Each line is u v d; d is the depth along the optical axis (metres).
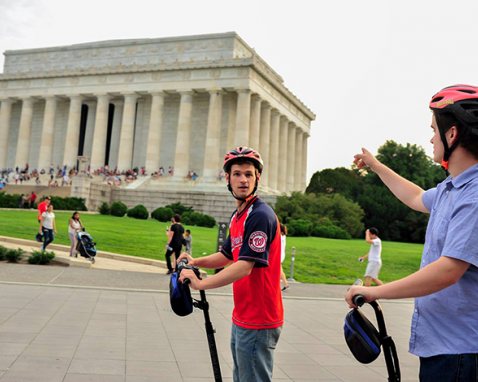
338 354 10.34
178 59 85.00
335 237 59.72
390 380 3.76
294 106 93.94
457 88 3.66
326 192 88.62
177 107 85.44
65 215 50.56
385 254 40.16
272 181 84.06
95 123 83.56
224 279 4.45
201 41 84.00
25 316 11.77
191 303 4.57
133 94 81.19
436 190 4.09
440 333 3.42
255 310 4.72
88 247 24.47
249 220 4.69
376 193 85.56
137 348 9.63
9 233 31.94
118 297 15.71
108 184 71.69
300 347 10.81
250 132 77.94
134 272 23.08
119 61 89.06
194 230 46.88
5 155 90.38
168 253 22.86
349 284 25.73
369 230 21.91
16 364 8.04
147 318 12.69
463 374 3.25
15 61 97.81
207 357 9.34
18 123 96.00
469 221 3.24
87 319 11.99
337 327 13.38
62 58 93.88
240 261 4.53
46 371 7.80
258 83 77.19
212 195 66.94
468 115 3.43
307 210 66.69
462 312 3.34
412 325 3.67
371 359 3.67
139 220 54.91
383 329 3.84
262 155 80.94
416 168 94.88
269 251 4.73
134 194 70.44
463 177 3.50
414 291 3.28
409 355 10.74
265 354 4.74
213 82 75.56
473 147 3.48
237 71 74.38
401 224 82.12
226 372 8.45
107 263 25.75
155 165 78.62
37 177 81.31
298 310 16.09
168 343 10.22
